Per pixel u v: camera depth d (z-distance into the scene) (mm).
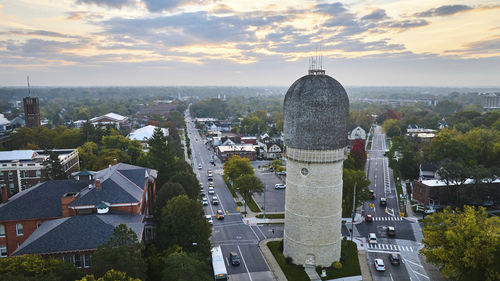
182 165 115562
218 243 81812
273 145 196500
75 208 65188
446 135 141875
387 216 101312
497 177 106562
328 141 62844
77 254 54656
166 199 80625
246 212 102812
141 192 76125
